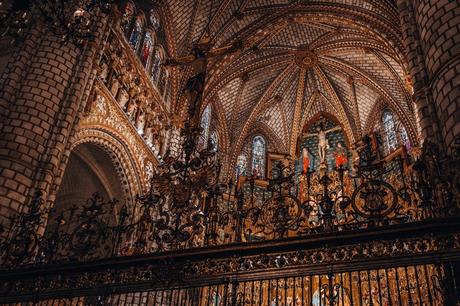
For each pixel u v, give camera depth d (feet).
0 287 33.01
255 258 29.19
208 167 36.65
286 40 97.66
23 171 43.70
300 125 106.93
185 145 39.29
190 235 31.89
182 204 33.91
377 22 79.66
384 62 90.17
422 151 28.68
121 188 66.23
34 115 46.60
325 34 94.53
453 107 34.01
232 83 101.04
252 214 31.14
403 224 26.18
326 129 105.40
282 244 28.50
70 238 33.17
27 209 42.57
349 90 101.50
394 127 93.97
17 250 33.65
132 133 66.95
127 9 70.54
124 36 66.69
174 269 30.30
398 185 64.18
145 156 70.13
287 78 104.37
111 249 35.63
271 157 94.63
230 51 61.21
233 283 28.94
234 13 88.89
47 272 32.35
